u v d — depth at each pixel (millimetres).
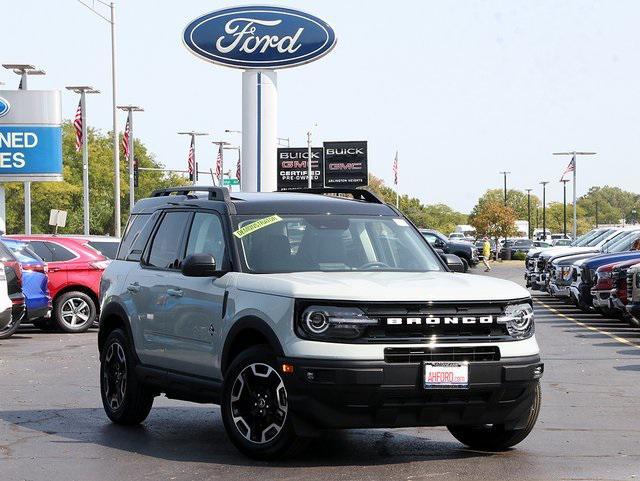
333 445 9289
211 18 45094
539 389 8797
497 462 8531
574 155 82688
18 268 18328
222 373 8898
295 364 8055
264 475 8000
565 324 24031
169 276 9859
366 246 9461
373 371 7938
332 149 82875
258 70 45312
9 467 8391
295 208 9602
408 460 8609
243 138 45719
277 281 8477
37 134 48500
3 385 13609
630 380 14133
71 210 114062
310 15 45156
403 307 8141
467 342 8211
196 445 9312
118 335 10609
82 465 8453
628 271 19766
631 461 8578
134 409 10344
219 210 9555
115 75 51656
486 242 65375
